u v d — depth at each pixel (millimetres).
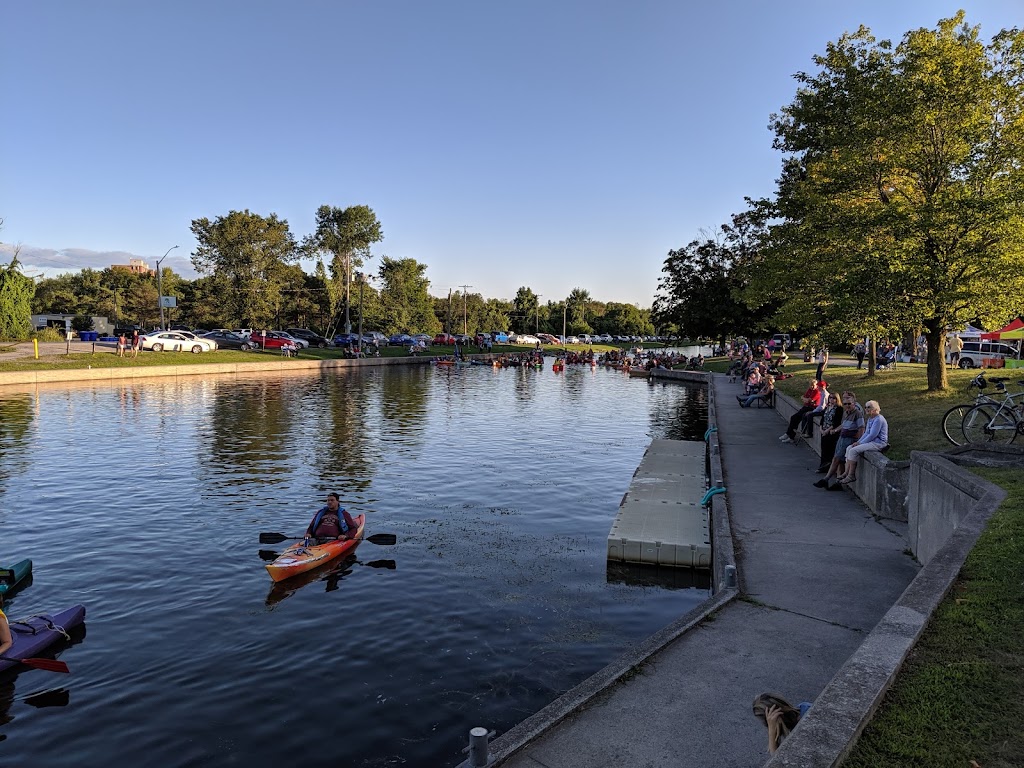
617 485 19609
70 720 7910
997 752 4207
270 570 12000
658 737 5824
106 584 11914
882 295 18219
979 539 7484
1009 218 16516
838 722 4367
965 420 13930
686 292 63031
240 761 7164
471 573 12516
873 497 13289
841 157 20828
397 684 8656
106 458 22031
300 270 103438
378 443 25484
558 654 9438
